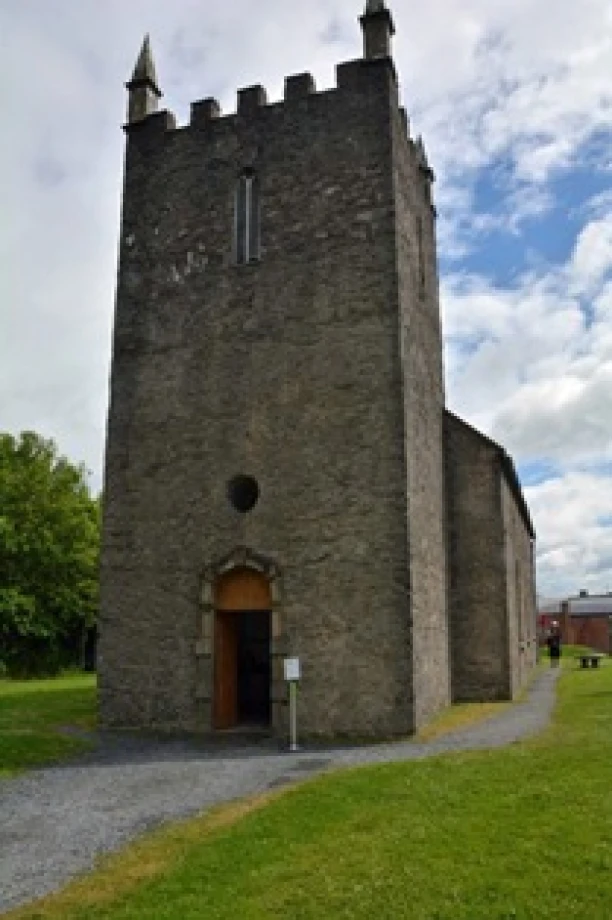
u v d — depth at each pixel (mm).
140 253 20312
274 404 18219
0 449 47125
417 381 19391
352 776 11641
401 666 16141
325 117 19234
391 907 7422
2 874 8766
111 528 19000
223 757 14609
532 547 41906
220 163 20031
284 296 18672
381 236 18109
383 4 19500
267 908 7449
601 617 73438
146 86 21406
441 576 20781
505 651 21688
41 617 45156
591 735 14094
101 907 7664
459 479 22812
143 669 18047
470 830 9109
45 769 13977
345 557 16938
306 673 16719
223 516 18125
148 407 19344
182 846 9219
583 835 8867
